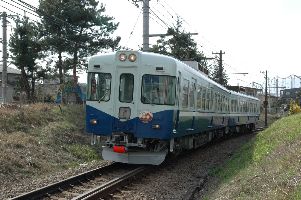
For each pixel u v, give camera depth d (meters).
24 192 9.91
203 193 10.56
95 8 33.88
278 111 85.12
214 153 19.70
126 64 13.37
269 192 7.57
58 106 24.83
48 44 32.94
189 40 34.16
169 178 12.61
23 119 18.80
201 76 17.98
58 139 17.59
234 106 29.81
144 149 13.47
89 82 13.70
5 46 26.73
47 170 13.15
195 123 17.12
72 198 9.08
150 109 13.18
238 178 10.42
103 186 10.09
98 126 13.49
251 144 19.30
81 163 15.30
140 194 10.22
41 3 32.47
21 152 14.06
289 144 12.22
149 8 18.16
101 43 33.69
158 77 13.30
